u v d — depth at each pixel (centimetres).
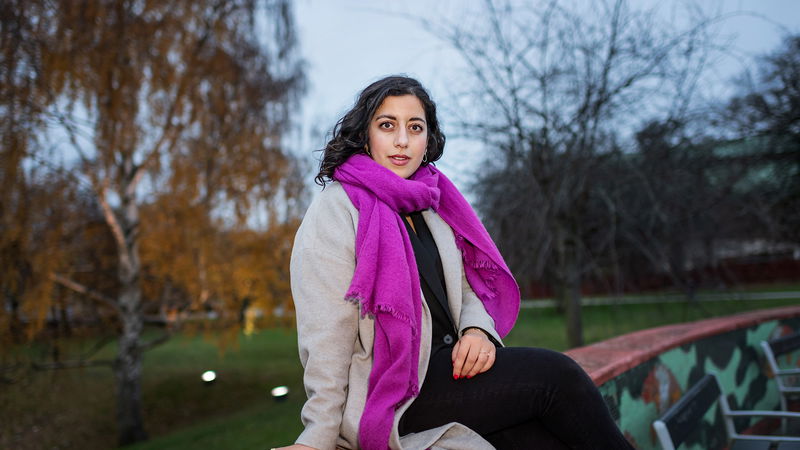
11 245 882
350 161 137
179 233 1001
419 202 131
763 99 527
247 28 1098
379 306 112
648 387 233
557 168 469
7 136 782
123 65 877
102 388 1473
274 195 1077
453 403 119
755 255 637
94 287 1149
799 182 563
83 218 1026
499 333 141
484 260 141
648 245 513
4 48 743
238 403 1314
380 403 111
